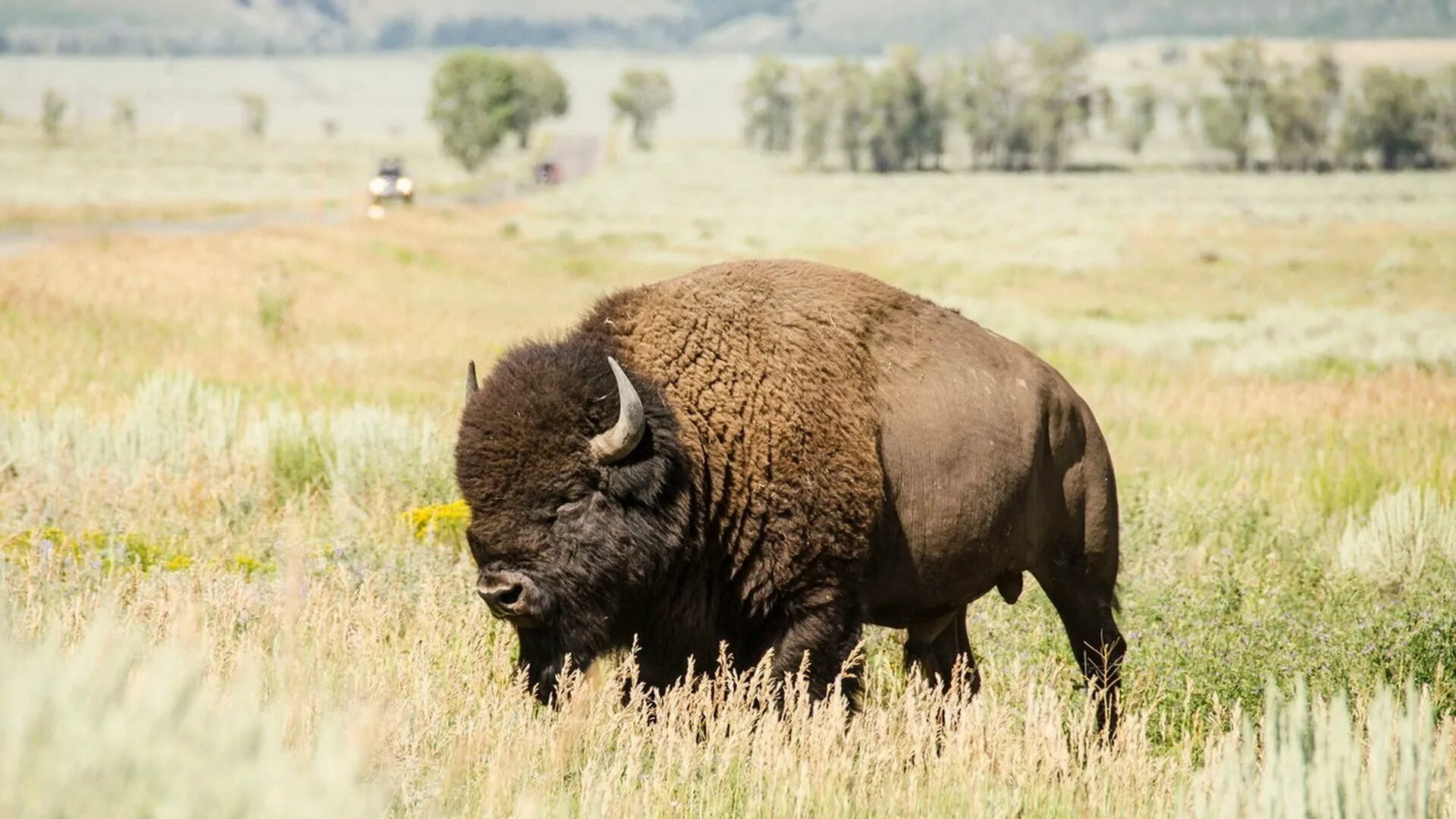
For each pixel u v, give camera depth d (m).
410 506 34.38
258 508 32.56
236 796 10.53
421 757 16.97
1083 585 23.67
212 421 42.16
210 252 126.88
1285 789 15.11
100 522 29.77
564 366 20.14
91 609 20.64
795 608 20.83
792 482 20.55
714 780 17.34
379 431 38.62
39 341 66.31
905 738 19.25
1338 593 29.92
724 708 18.95
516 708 19.22
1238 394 68.38
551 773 16.94
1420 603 29.16
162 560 26.45
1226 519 37.00
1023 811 17.64
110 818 10.02
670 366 20.80
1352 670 24.84
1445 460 48.03
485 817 15.20
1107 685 22.52
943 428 21.83
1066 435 23.34
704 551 20.70
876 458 21.14
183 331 78.19
